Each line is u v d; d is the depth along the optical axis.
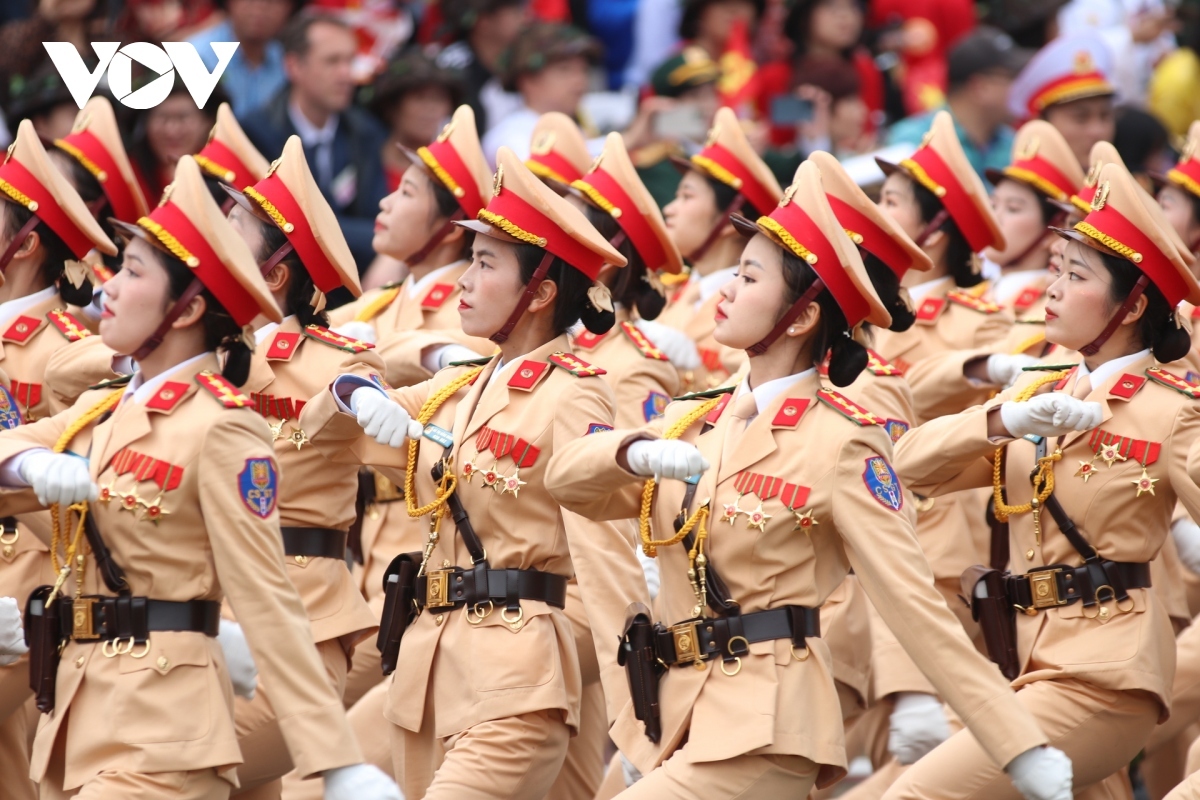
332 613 23.67
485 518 21.23
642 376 26.08
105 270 30.58
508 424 21.22
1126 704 21.45
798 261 19.34
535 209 21.36
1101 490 21.42
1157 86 51.50
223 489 18.27
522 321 21.70
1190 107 51.31
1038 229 32.12
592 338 26.48
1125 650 21.27
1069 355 26.33
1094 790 23.02
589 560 21.05
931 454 21.12
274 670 18.17
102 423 19.19
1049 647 21.70
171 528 18.41
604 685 20.80
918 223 29.69
